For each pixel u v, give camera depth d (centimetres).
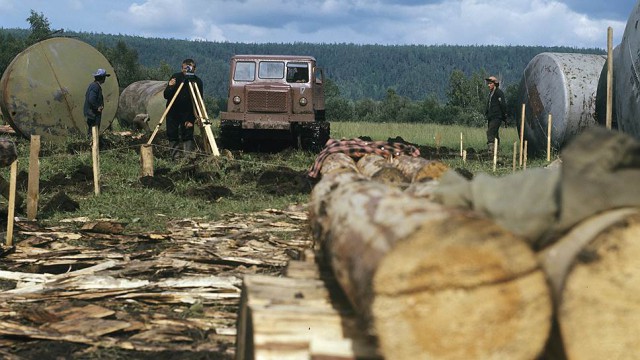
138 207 1077
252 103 2058
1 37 7200
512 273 269
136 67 7812
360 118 7912
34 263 748
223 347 518
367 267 276
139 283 653
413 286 268
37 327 546
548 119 1817
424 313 269
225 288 647
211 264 750
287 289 361
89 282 652
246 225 962
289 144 2217
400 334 269
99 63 2019
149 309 609
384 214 300
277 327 315
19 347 511
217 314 590
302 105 2061
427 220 268
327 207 394
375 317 269
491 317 270
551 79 1962
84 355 501
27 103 1911
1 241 830
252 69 2080
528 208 300
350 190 369
